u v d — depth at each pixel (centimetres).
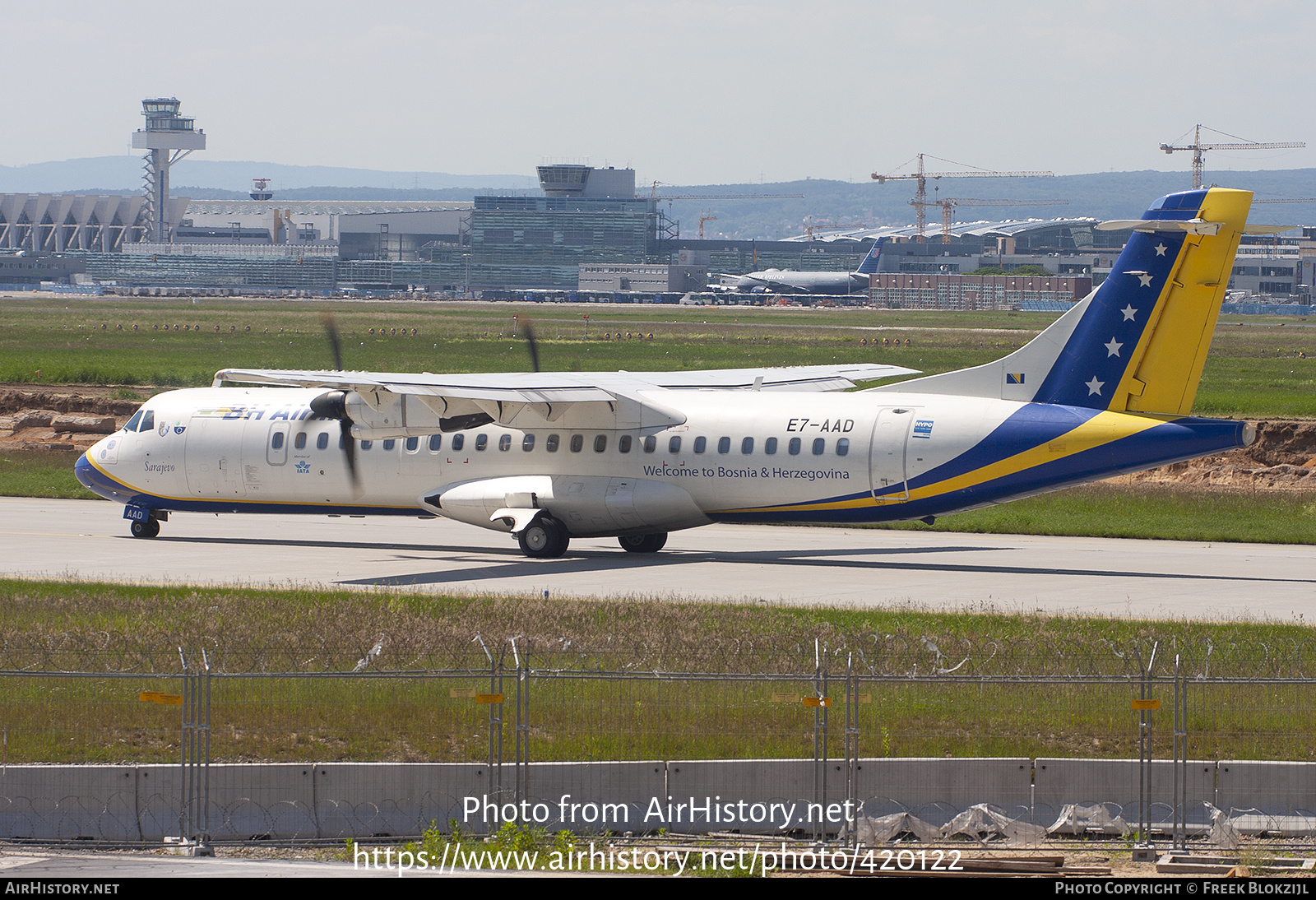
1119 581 9188
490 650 6116
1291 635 7000
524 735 4656
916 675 5456
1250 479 15025
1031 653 6222
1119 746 5034
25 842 4375
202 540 11112
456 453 10431
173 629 6819
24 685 5625
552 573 9425
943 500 9494
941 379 9725
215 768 4466
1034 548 10938
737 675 4750
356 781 4506
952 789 4638
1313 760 4872
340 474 10694
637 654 5972
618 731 5053
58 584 8556
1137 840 4519
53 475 15062
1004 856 4316
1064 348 9331
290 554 10350
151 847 4366
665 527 10188
